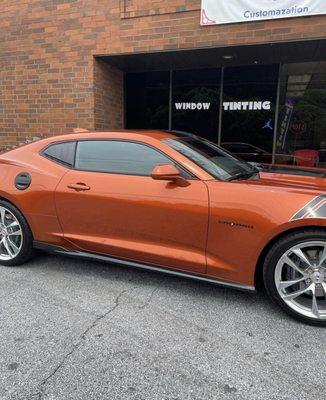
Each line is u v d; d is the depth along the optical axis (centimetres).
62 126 745
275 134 758
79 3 687
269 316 299
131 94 841
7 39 756
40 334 274
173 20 628
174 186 316
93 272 387
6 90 779
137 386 221
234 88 769
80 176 359
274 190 290
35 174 381
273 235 281
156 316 299
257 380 226
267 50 630
